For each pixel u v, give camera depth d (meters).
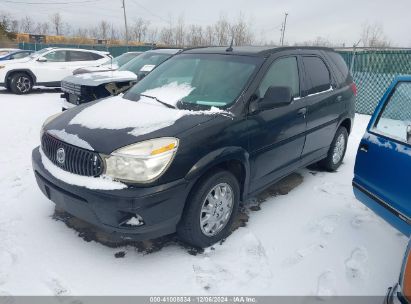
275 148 3.62
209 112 3.12
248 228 3.47
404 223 2.69
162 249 3.11
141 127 2.86
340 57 5.16
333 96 4.56
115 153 2.64
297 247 3.20
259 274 2.84
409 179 2.66
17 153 5.46
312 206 3.97
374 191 3.04
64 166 2.88
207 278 2.78
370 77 9.93
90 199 2.65
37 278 2.70
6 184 4.25
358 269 2.92
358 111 10.24
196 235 2.96
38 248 3.04
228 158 3.03
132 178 2.60
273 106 3.38
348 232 3.45
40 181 3.11
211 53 3.99
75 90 6.49
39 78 12.19
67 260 2.91
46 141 3.15
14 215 3.52
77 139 2.83
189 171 2.75
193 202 2.86
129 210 2.57
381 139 3.03
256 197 4.17
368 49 11.52
